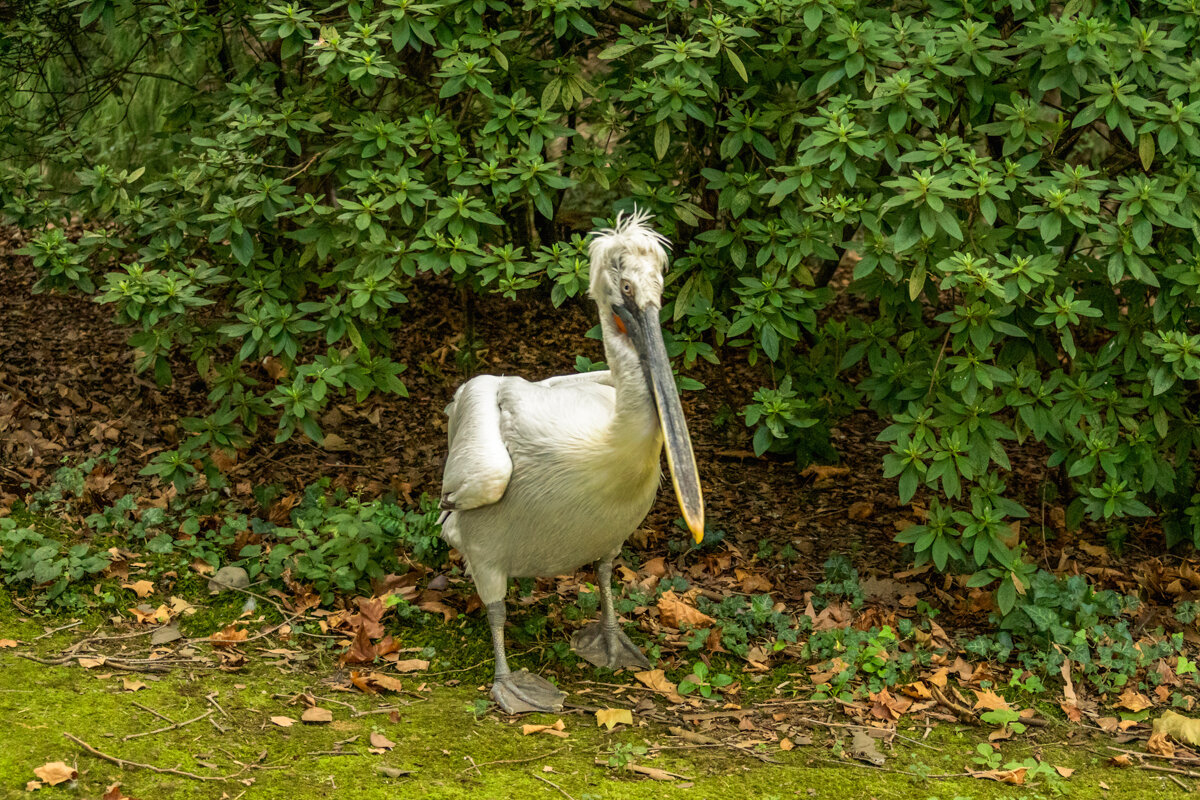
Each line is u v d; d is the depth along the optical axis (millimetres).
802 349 8648
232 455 6305
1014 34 5793
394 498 6656
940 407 5391
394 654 5152
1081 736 4754
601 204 10695
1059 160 5562
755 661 5246
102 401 7953
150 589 5457
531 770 4270
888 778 4355
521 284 5426
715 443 7977
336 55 5258
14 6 8047
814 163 5102
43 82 8984
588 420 4684
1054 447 5711
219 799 3904
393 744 4375
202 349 6203
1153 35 5113
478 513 4879
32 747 4074
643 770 4289
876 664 5086
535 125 5609
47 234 5816
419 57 6977
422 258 5383
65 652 4867
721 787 4223
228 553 5965
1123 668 5160
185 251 5945
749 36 5414
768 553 6395
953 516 5352
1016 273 4973
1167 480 5617
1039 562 6367
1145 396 5426
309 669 4953
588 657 5203
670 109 5324
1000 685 5109
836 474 7500
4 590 5348
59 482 6492
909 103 5004
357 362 5926
